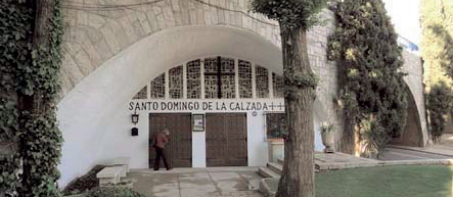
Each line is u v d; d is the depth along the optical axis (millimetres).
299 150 6270
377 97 14703
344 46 14352
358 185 8047
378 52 15031
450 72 21969
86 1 8469
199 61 13750
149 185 9977
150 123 13203
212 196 8430
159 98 13320
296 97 6375
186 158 13375
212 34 11172
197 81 13672
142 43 9242
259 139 13773
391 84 15125
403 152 18688
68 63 8141
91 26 8477
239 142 13703
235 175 11539
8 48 7172
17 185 7047
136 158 12945
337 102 14039
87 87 8609
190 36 10852
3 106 7027
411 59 20266
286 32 6602
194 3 9820
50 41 7555
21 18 7359
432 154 17703
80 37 8328
